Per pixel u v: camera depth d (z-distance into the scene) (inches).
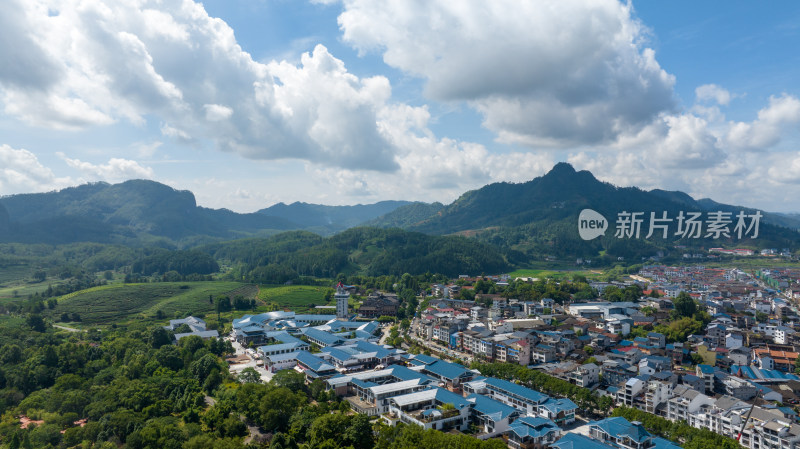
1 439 7327.8
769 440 6417.3
